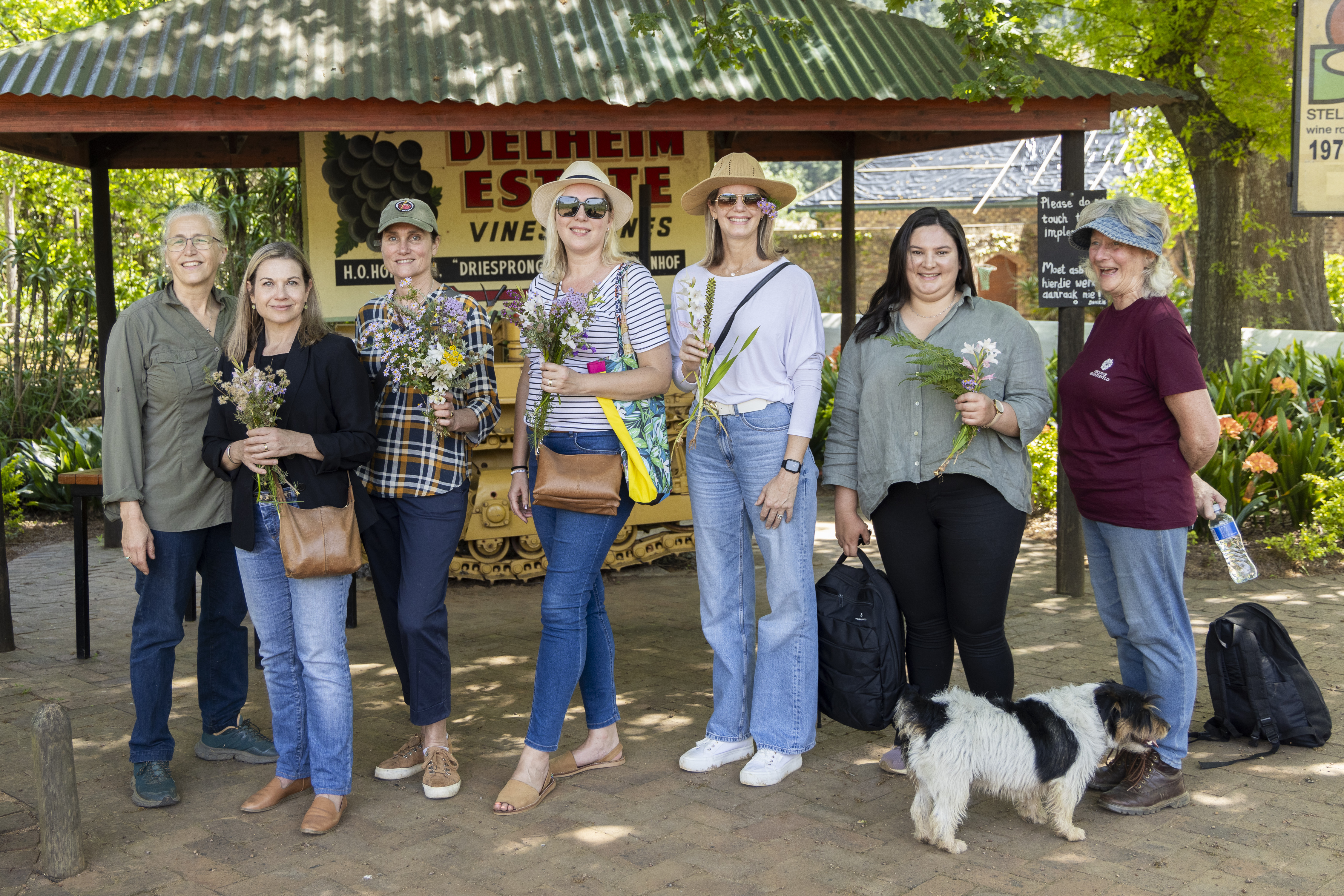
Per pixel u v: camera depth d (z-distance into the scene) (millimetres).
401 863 3314
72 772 3250
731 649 4035
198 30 5977
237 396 3330
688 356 3779
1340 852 3258
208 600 4062
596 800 3768
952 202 23328
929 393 3682
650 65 6145
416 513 3750
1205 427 3412
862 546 4043
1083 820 3531
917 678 3924
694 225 7691
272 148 8203
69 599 6840
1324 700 4492
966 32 5207
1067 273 6277
